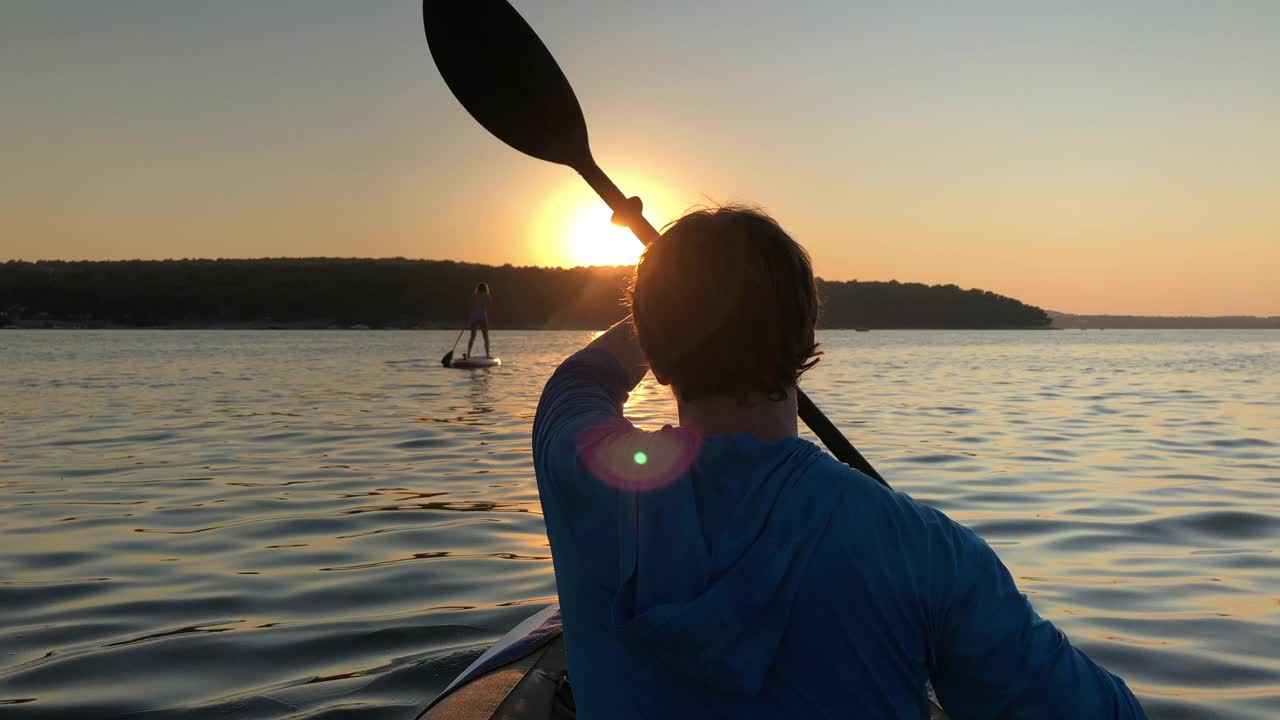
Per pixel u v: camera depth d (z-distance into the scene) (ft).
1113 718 2.59
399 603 11.00
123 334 204.13
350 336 187.73
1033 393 44.86
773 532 2.55
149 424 29.81
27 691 8.32
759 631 2.49
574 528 2.85
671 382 2.86
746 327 2.68
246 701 8.02
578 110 4.30
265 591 11.50
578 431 2.98
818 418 3.94
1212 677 8.82
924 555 2.56
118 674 8.73
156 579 12.08
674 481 2.67
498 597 11.21
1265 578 12.23
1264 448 24.85
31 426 29.22
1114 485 19.01
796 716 2.52
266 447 24.49
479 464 21.63
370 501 17.21
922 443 25.55
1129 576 12.38
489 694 5.53
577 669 2.93
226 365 68.69
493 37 4.25
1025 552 13.69
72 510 16.40
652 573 2.56
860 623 2.49
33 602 11.08
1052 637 2.63
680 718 2.62
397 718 7.61
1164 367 74.18
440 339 162.50
